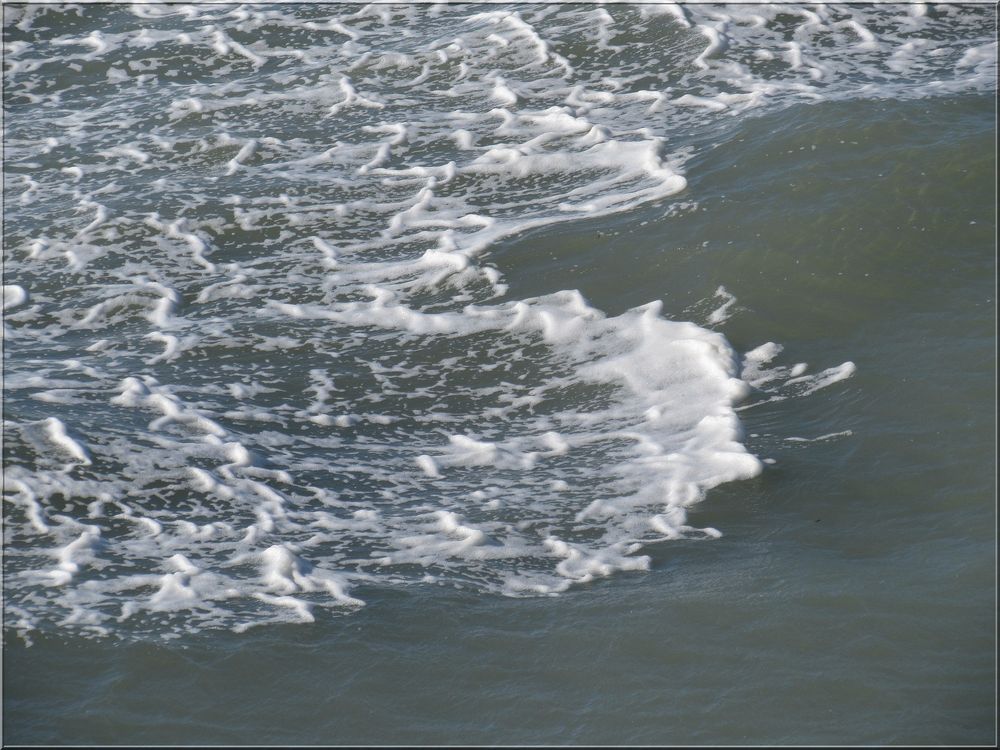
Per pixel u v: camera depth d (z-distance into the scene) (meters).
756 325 21.95
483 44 35.81
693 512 17.19
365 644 14.27
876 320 21.53
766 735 12.60
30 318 24.30
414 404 21.14
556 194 27.64
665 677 13.55
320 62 36.22
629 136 29.56
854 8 35.31
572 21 36.12
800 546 16.02
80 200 29.34
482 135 30.92
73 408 20.12
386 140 31.25
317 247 26.67
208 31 38.94
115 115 34.25
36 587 15.37
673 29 34.69
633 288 23.67
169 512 17.44
